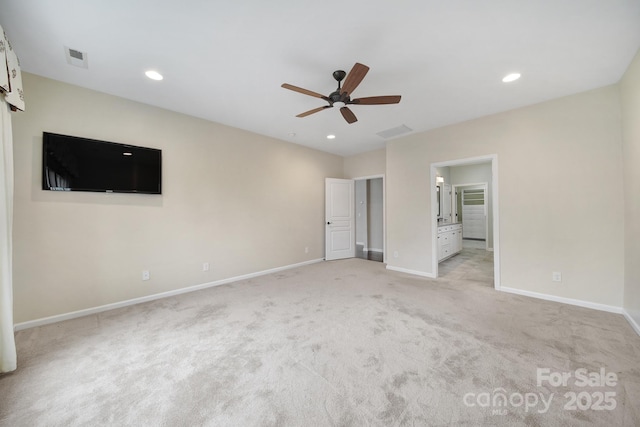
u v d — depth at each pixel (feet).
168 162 10.55
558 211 9.51
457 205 26.96
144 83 8.39
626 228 8.14
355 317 8.34
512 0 5.03
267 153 14.29
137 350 6.43
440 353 6.21
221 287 11.75
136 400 4.75
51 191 8.07
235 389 5.03
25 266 7.68
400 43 6.37
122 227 9.43
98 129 8.91
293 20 5.60
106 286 9.08
